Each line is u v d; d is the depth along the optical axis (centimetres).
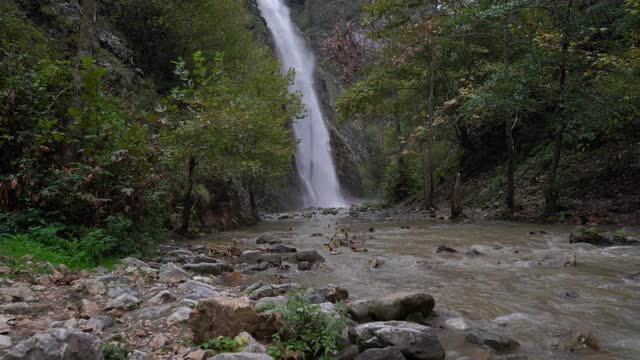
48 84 854
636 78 1132
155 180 823
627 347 362
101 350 290
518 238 1027
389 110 2150
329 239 1170
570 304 485
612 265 679
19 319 389
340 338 369
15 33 1017
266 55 2509
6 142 751
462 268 710
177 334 373
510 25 1486
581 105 1238
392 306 427
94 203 717
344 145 5034
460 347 367
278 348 325
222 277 677
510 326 418
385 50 1950
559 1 1330
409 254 869
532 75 1304
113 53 1786
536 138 1809
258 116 1320
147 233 840
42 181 727
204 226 1438
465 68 1905
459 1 1722
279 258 791
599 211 1264
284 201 3444
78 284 495
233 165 1456
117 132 809
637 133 1330
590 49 1419
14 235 659
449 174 2262
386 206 2475
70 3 1658
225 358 286
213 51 2125
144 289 535
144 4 1997
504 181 1752
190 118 1142
